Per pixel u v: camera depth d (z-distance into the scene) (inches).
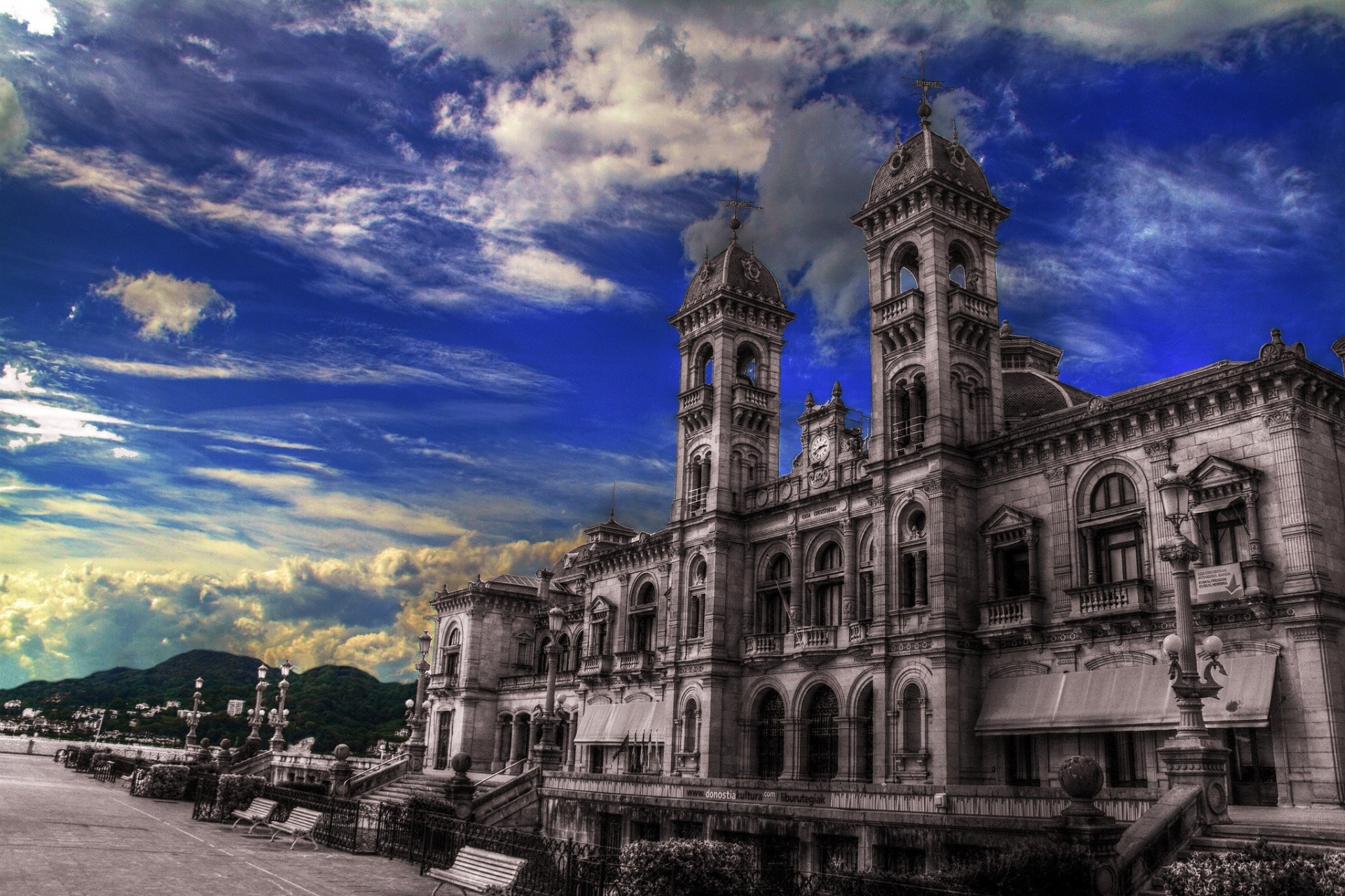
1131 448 1695.4
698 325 2699.3
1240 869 808.9
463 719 3319.4
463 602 3484.3
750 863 949.2
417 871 1218.0
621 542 3631.9
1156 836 1000.2
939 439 1931.6
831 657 2132.1
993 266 2140.7
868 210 2190.0
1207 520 1563.7
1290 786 1391.5
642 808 1723.7
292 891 978.1
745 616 2432.3
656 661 2637.8
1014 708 1756.9
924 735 1855.3
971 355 2052.2
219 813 1630.2
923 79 2288.4
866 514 2130.9
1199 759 1107.9
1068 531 1760.6
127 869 1024.2
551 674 2052.2
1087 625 1667.1
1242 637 1482.5
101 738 5032.0
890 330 2089.1
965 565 1899.6
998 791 1312.7
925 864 1285.7
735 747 2348.7
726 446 2539.4
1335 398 1542.8
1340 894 765.3
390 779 2783.0
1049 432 1806.1
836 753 2098.9
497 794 1899.6
